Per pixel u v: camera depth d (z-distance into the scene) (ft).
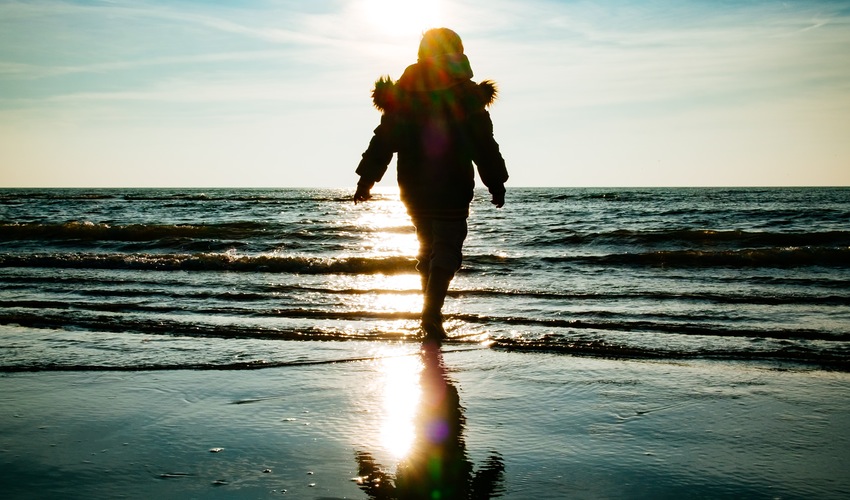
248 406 8.92
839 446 7.32
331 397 9.37
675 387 9.85
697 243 44.70
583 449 7.28
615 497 6.03
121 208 124.67
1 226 46.37
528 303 18.70
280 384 10.07
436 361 11.64
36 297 19.80
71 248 40.24
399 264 27.89
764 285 22.94
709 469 6.68
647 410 8.72
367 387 9.91
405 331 14.25
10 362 11.46
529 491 6.16
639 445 7.39
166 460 6.93
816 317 16.16
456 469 6.71
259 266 28.43
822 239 44.32
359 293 20.77
